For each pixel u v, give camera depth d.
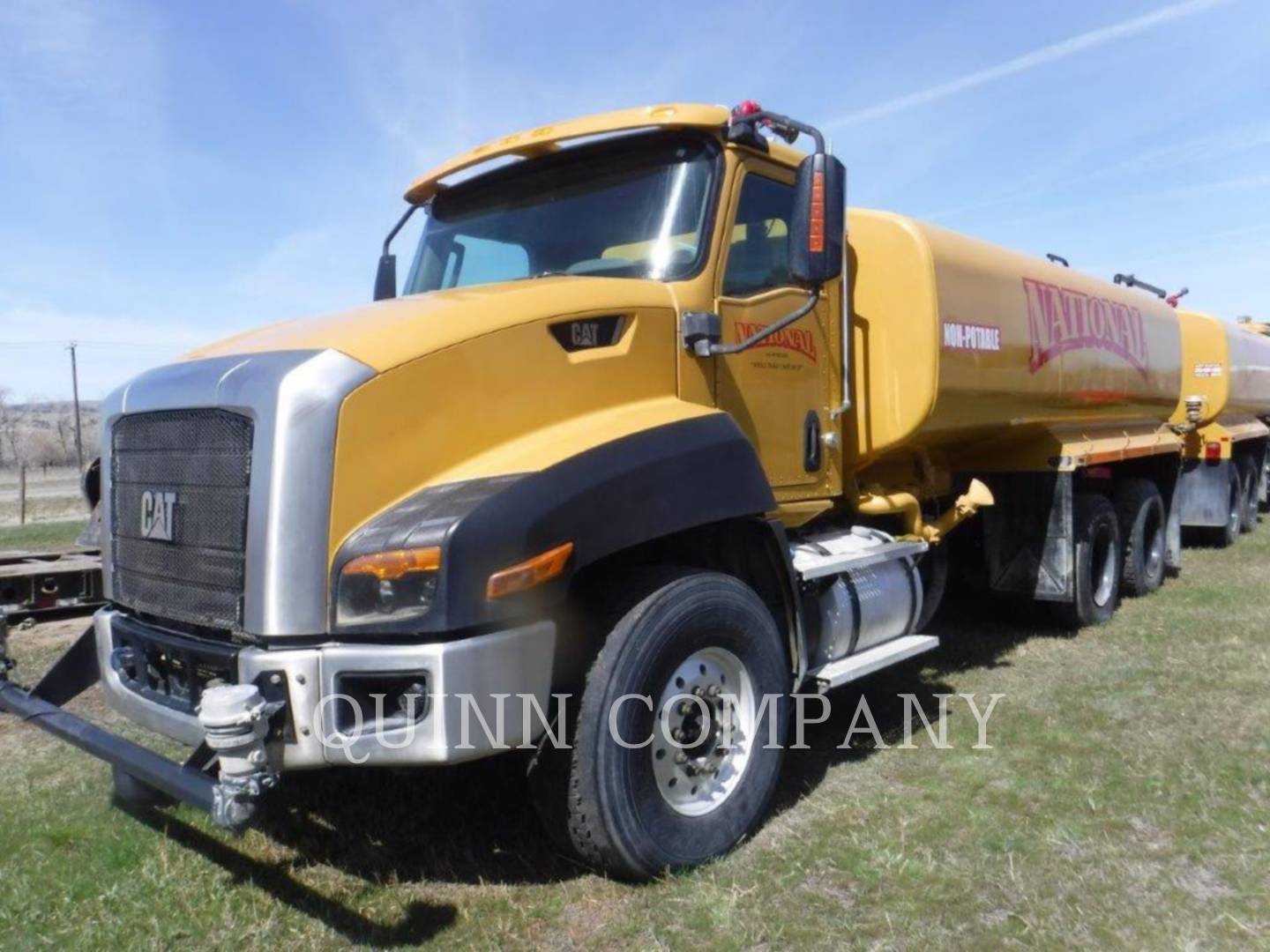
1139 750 4.81
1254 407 13.05
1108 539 7.66
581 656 3.59
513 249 4.77
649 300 4.10
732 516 3.97
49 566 7.85
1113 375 7.73
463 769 4.64
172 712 3.51
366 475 3.32
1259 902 3.42
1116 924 3.31
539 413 3.71
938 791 4.42
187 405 3.55
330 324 3.75
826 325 5.05
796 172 4.84
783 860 3.81
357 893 3.65
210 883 3.70
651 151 4.55
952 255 5.52
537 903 3.56
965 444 6.46
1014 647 6.99
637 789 3.56
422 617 3.07
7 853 3.94
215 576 3.42
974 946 3.22
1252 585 9.13
